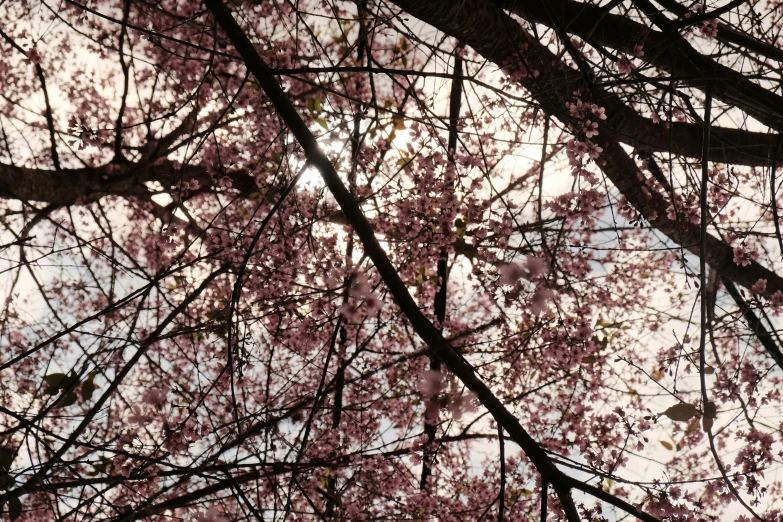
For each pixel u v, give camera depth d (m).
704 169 2.78
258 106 4.48
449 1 3.15
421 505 4.50
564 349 3.95
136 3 3.42
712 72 3.30
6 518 2.69
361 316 4.24
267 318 4.07
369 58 3.10
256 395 4.32
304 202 4.55
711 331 3.24
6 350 5.11
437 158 3.59
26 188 4.90
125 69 4.98
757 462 3.66
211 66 3.19
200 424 2.74
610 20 3.57
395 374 4.93
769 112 3.38
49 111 5.07
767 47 3.45
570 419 4.74
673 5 3.32
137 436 2.80
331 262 4.33
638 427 3.65
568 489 2.36
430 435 3.80
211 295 4.88
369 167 4.46
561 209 3.37
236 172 5.20
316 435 4.33
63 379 2.39
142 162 5.54
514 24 3.65
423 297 5.23
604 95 3.26
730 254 5.10
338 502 3.78
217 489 2.21
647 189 4.12
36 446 2.39
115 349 2.51
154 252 6.50
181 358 4.89
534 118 3.47
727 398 4.19
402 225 4.02
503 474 2.38
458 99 4.49
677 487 2.92
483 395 2.36
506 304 3.65
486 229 3.84
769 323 4.11
